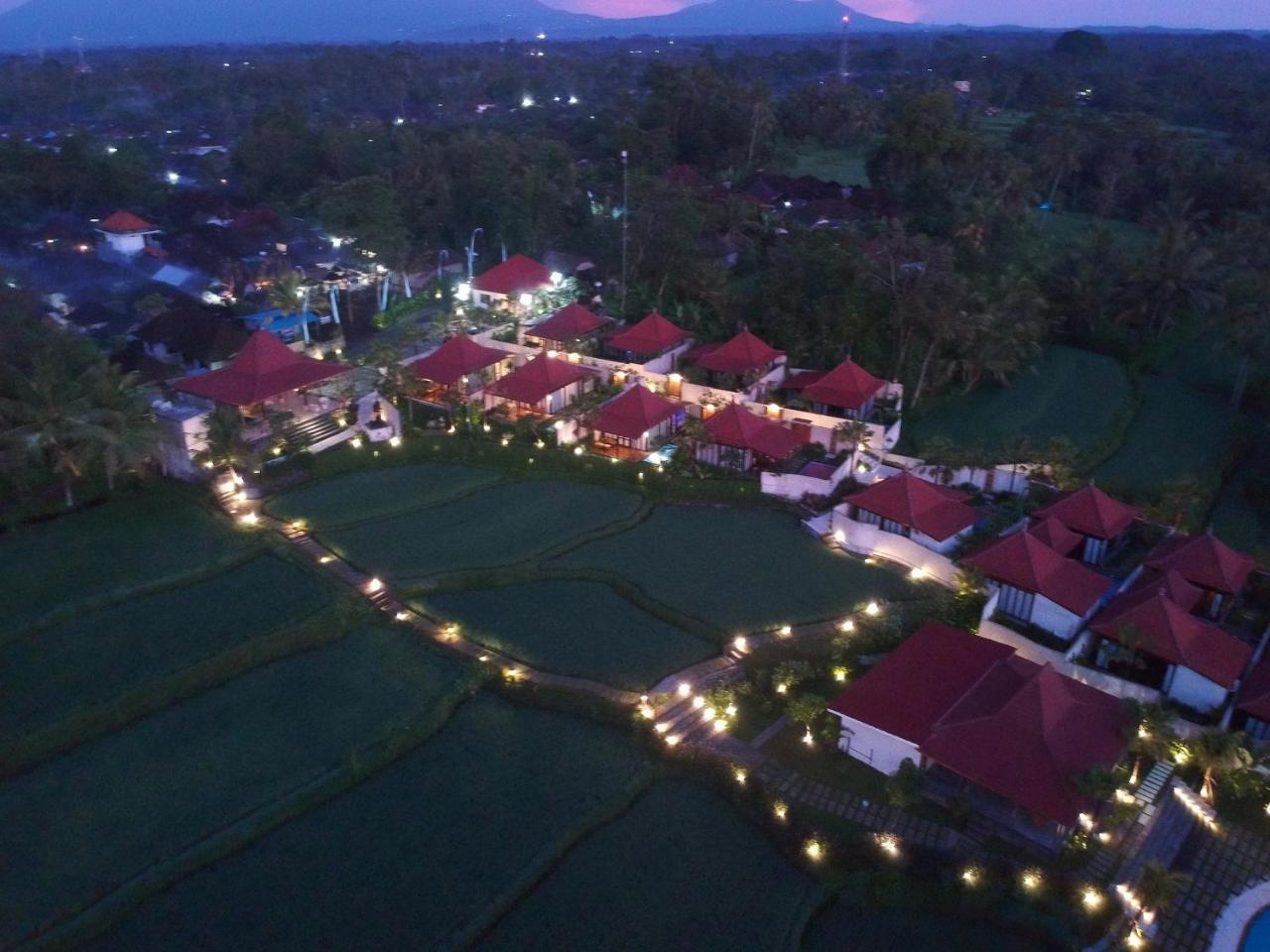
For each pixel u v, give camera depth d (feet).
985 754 105.60
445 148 384.88
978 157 375.86
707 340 247.70
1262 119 492.54
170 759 111.34
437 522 168.35
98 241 329.52
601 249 290.15
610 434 197.26
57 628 132.87
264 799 105.09
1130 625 129.70
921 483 166.20
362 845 100.83
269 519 165.48
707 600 144.87
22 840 99.19
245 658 128.36
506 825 103.55
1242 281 259.39
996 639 136.77
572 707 121.49
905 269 235.40
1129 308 265.75
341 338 252.21
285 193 421.59
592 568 153.58
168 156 501.97
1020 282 252.42
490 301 281.33
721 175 439.63
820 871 99.04
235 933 89.92
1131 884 97.50
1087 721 110.52
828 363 231.50
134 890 93.25
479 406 208.44
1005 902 94.22
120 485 172.14
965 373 230.07
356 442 190.70
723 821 106.52
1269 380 236.63
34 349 180.34
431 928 90.68
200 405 199.62
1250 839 105.40
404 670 128.36
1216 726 118.21
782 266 251.39
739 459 190.60
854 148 521.65
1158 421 226.99
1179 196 364.17
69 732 113.60
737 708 123.03
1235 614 147.43
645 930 91.86
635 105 540.11
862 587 150.51
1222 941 92.07
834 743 116.67
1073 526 160.45
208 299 287.48
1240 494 197.16
